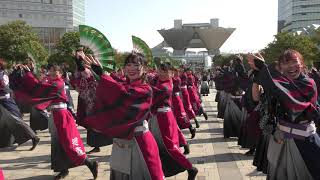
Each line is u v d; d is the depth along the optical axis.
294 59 4.15
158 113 5.91
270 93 4.14
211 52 94.81
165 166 5.89
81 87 6.23
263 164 5.12
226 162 7.84
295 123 4.16
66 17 92.06
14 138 8.78
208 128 11.94
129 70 4.25
